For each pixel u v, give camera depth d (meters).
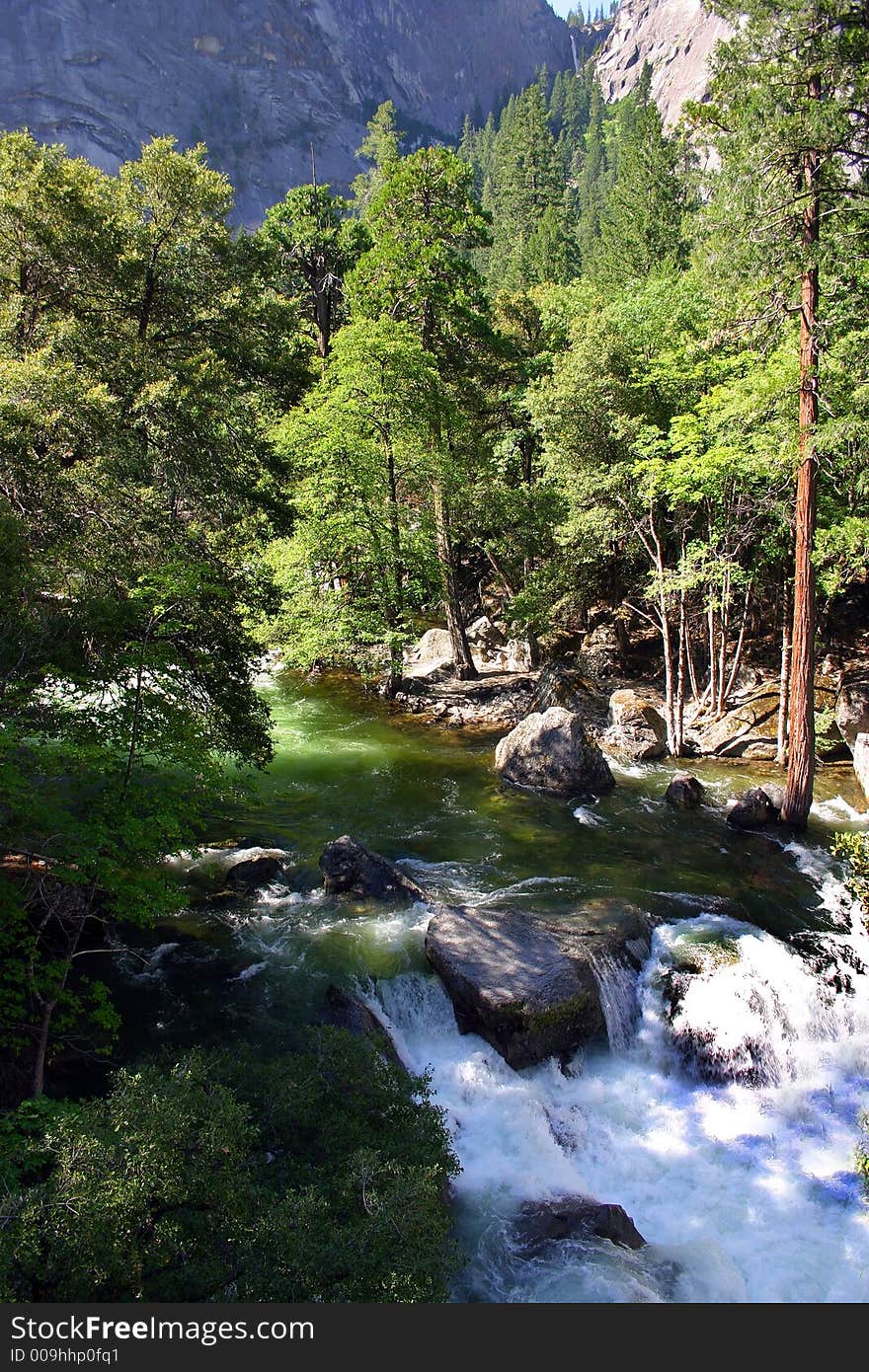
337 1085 8.79
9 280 18.86
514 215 63.94
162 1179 6.29
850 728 23.58
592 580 31.25
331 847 15.50
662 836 18.34
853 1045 12.66
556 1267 8.43
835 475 19.75
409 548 26.33
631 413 25.94
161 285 20.84
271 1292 5.95
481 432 33.44
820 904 15.60
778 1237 9.55
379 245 28.88
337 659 30.38
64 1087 9.95
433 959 12.98
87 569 12.68
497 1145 10.48
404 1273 6.29
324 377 26.03
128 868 10.05
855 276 17.48
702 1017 12.46
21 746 10.49
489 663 33.31
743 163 15.66
